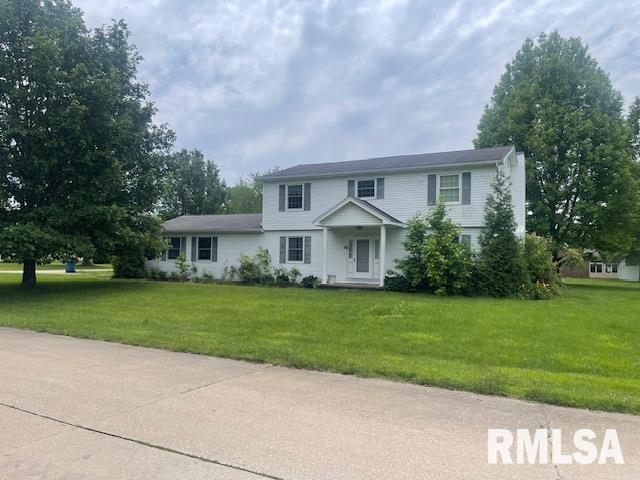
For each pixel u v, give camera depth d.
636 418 4.69
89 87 16.81
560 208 28.77
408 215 21.22
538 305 14.57
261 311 12.80
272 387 5.70
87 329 9.62
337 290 19.73
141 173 21.11
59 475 3.40
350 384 5.84
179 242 26.66
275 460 3.67
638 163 29.61
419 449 3.89
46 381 5.88
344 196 22.56
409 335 9.38
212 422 4.49
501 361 7.36
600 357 7.69
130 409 4.85
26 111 17.30
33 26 17.03
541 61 29.97
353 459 3.70
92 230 18.59
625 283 35.44
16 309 13.13
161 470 3.50
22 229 15.63
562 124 27.84
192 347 7.85
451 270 17.42
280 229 23.97
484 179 19.80
